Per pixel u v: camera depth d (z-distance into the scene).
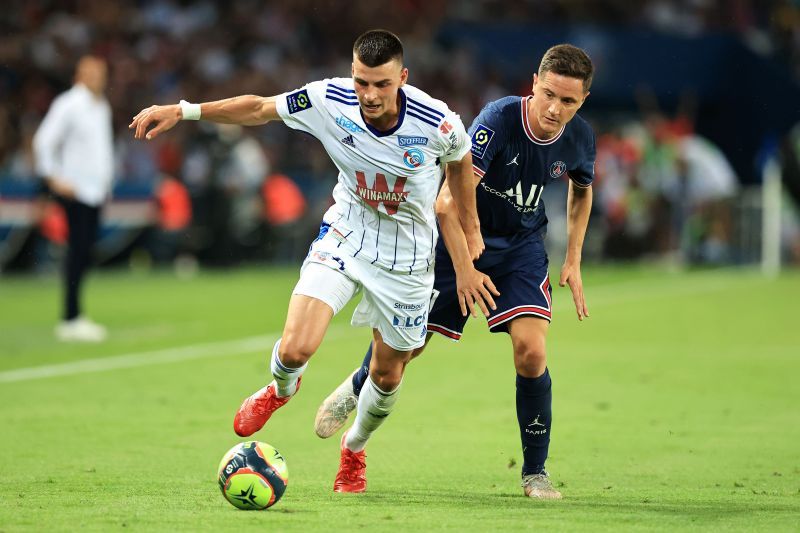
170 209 70.88
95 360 38.44
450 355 41.09
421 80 89.12
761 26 99.38
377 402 20.42
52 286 62.59
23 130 74.56
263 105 19.98
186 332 45.66
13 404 30.47
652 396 32.91
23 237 66.94
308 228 75.81
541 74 20.27
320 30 91.25
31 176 69.19
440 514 18.08
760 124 95.25
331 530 16.53
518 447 25.78
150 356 39.44
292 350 19.25
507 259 21.58
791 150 94.00
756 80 95.06
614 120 96.56
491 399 32.25
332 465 23.75
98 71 43.03
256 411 19.84
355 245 20.06
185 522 17.00
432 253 20.44
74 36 83.12
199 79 83.44
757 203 80.50
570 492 20.91
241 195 72.44
